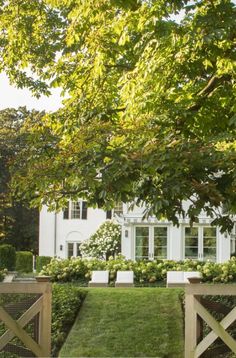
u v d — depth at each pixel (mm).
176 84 10219
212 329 8055
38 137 9070
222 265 18266
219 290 8133
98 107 10273
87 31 10766
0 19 14289
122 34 9797
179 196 7930
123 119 9570
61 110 10430
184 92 10289
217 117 10258
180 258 29922
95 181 8023
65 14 14695
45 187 8422
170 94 10055
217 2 9227
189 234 30219
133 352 11109
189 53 9508
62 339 11703
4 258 28922
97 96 10812
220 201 8008
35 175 8398
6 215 44438
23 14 14289
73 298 13070
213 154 8102
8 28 14312
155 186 7941
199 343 8133
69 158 8383
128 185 7957
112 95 10977
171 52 9391
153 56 9375
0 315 8156
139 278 18281
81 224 39500
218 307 8344
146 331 11898
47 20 14852
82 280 18469
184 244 30156
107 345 11352
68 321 12422
